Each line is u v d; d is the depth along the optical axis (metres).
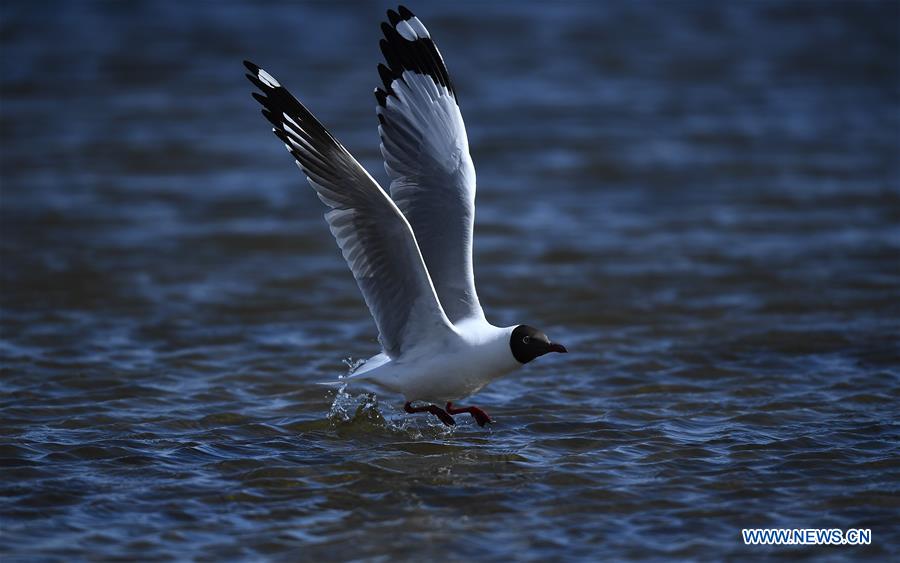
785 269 18.66
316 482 10.47
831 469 10.78
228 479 10.52
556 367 14.34
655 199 23.11
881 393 13.13
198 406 12.73
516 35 39.91
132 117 29.23
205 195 23.02
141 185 23.61
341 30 40.38
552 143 27.27
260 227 21.05
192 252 19.55
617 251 19.77
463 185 11.14
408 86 11.30
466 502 10.05
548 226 21.27
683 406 12.80
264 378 13.81
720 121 29.64
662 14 44.12
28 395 12.92
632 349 15.03
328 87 31.97
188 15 43.34
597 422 12.23
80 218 21.27
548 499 10.12
